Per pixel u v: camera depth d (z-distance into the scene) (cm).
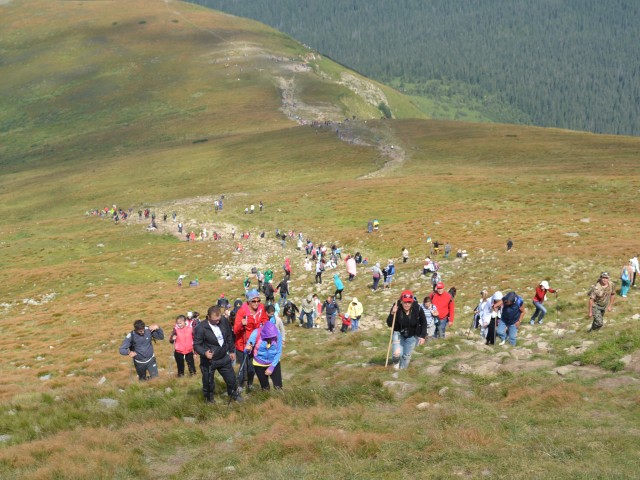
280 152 14688
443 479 920
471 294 3394
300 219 8694
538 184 9081
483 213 7706
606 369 1518
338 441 1124
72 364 2808
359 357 2019
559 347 1822
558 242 5422
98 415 1484
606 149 12475
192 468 1102
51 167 19238
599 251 4088
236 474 1050
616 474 874
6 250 8675
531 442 1062
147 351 1927
